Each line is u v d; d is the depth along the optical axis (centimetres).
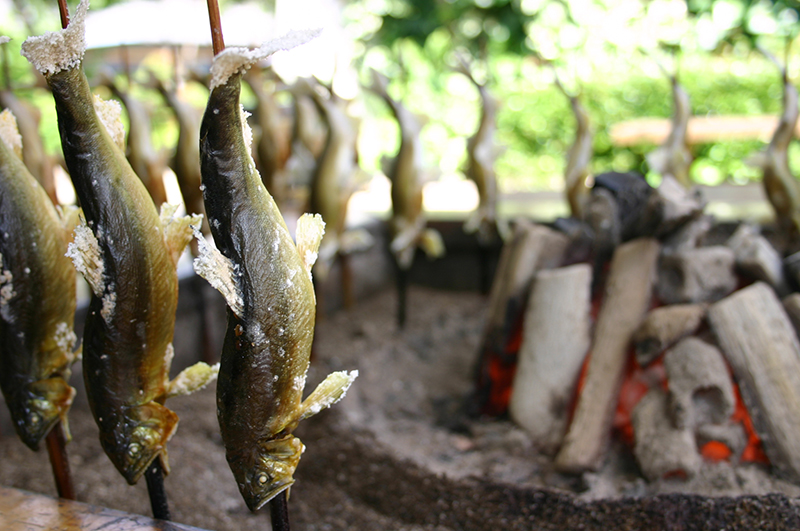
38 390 47
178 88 94
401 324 113
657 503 58
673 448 61
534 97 213
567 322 74
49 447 50
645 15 180
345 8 177
